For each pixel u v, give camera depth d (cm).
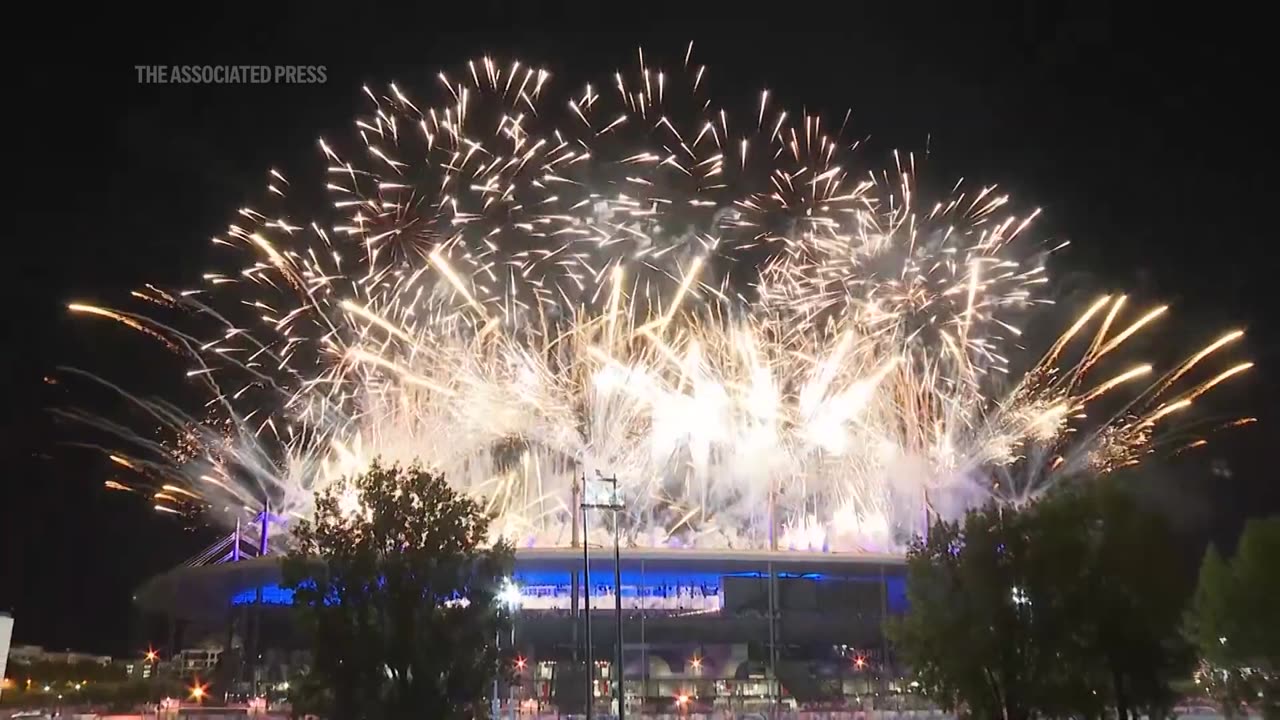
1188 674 3478
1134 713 3416
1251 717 4734
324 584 3406
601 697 6750
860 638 7531
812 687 7038
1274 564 3897
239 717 6134
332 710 3259
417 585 3384
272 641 7375
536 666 7044
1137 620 3388
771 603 7369
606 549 7081
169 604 9006
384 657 3291
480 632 3397
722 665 7406
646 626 7394
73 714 6388
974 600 3447
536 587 7306
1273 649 3841
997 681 3416
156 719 6100
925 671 3522
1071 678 3369
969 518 3606
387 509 3528
